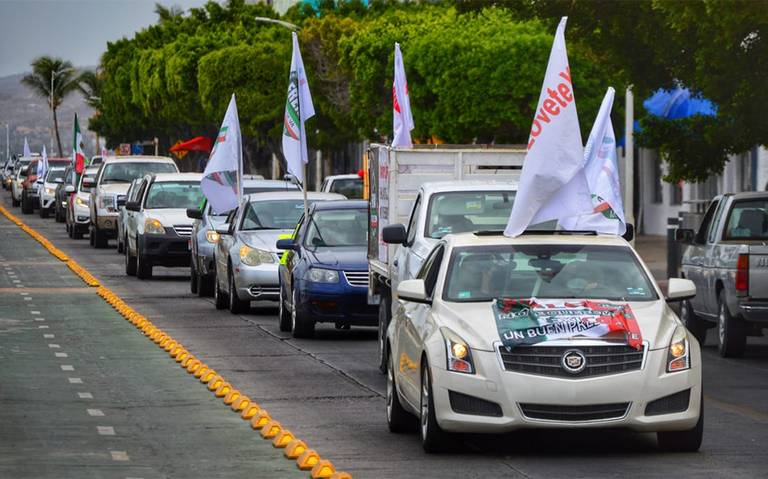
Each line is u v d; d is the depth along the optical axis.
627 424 22.88
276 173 168.50
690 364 23.33
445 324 23.91
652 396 22.92
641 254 82.19
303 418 28.73
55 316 52.94
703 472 22.44
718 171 56.00
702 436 24.61
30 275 75.56
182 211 72.50
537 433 26.19
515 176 39.34
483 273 25.31
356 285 43.84
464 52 92.75
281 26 153.25
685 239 43.50
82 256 91.06
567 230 27.39
